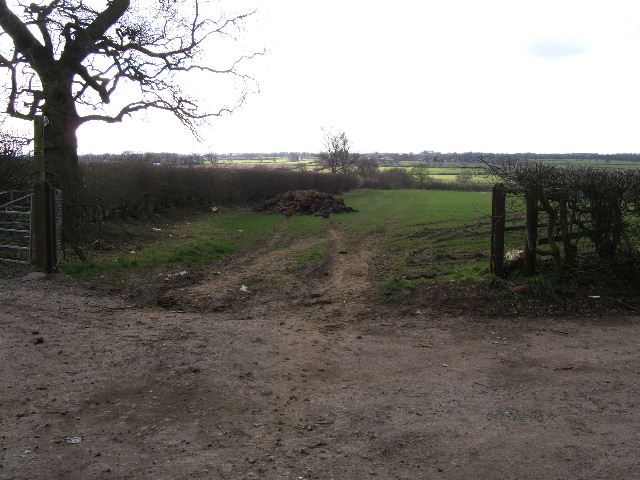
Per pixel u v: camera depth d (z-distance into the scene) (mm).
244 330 7266
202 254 14273
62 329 6820
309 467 3709
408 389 5277
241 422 4449
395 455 3912
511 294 8492
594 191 9039
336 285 10641
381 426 4410
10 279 9516
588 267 9305
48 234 10117
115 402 4746
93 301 8469
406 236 19531
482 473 3658
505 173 9133
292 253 15359
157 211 24625
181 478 3506
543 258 10047
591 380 5555
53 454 3754
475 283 9008
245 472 3617
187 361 5883
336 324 7754
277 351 6398
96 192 18250
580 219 9336
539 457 3889
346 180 49938
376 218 26766
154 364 5746
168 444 3998
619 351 6520
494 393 5188
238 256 14633
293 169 42969
